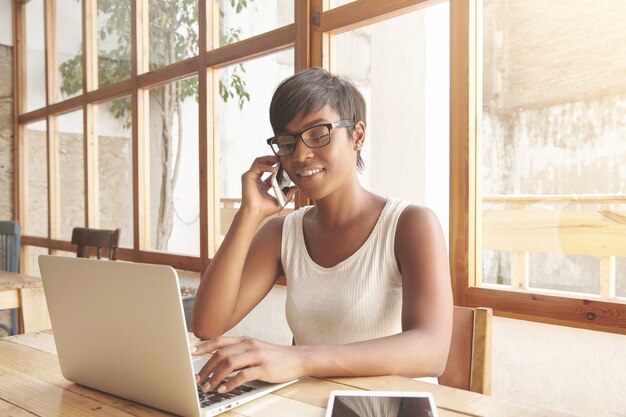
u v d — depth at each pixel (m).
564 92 1.92
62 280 0.83
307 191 1.07
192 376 0.70
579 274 1.87
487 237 1.90
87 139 3.83
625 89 1.81
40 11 4.46
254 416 0.72
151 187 3.28
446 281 1.02
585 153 1.91
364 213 1.14
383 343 0.89
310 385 0.83
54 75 4.27
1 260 3.21
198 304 1.14
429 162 2.63
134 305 0.73
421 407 0.71
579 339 1.62
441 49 2.65
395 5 1.91
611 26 1.88
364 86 2.67
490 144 1.96
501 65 2.02
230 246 1.15
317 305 1.12
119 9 3.55
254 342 0.85
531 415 0.70
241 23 2.64
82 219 4.04
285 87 1.06
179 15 3.07
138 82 3.31
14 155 4.73
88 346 0.82
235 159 2.73
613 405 1.56
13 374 0.95
